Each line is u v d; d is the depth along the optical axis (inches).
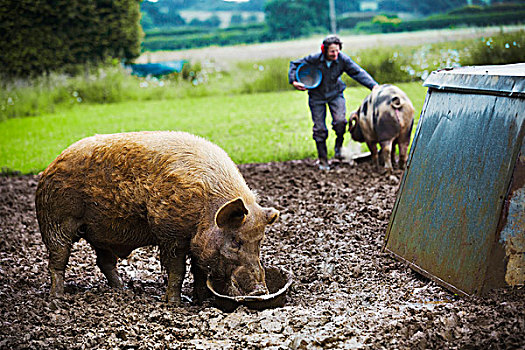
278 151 491.2
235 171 194.7
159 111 787.4
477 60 728.3
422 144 220.7
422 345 151.2
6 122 778.8
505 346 142.6
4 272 242.1
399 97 364.2
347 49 952.3
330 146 506.0
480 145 189.5
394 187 340.2
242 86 948.6
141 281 233.3
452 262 189.8
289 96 847.7
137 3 1061.1
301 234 273.0
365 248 246.1
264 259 244.8
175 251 194.2
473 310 165.2
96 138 205.9
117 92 938.7
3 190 417.1
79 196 202.4
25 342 166.4
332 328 166.2
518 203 173.3
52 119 772.6
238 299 180.1
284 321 172.6
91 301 199.0
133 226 201.5
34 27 942.4
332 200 325.1
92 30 999.6
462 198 191.9
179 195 184.1
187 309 193.8
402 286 203.3
